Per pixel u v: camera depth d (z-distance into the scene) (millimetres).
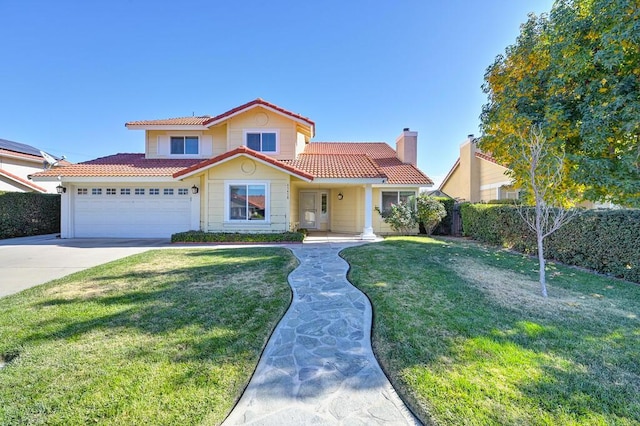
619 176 7102
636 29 6387
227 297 5676
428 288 6152
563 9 8375
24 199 16625
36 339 4000
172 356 3588
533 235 10156
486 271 7785
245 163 14602
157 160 17328
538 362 3441
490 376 3180
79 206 15789
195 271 7664
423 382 3094
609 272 7641
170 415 2658
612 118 7008
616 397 2852
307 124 17266
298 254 10438
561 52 8281
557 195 8469
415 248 11125
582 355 3602
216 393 2945
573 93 8172
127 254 10719
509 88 10133
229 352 3697
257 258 9344
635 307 5246
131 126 17281
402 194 17984
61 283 6617
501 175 19234
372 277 7059
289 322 4742
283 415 2729
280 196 14578
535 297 5742
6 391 2953
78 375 3205
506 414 2635
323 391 3070
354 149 22906
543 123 8398
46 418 2619
